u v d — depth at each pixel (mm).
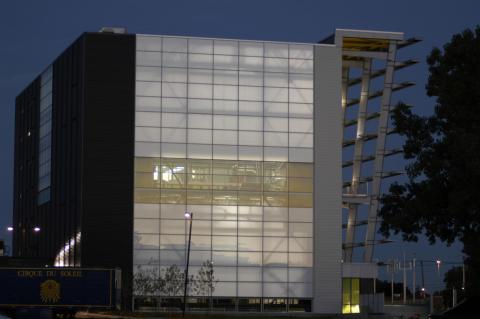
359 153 117562
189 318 90688
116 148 105750
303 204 108438
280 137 108688
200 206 106188
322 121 109875
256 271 106562
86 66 106438
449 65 65188
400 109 66938
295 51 109875
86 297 78562
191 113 107188
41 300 78188
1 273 78125
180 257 105125
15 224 136500
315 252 108000
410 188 66938
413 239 66188
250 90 108438
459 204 61219
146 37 107438
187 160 106625
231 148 107500
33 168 127625
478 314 41812
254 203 107312
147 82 106938
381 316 102562
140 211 105188
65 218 110938
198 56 107812
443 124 65688
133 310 102750
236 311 105438
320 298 107500
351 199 114062
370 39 114062
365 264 110688
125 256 104250
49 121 120375
